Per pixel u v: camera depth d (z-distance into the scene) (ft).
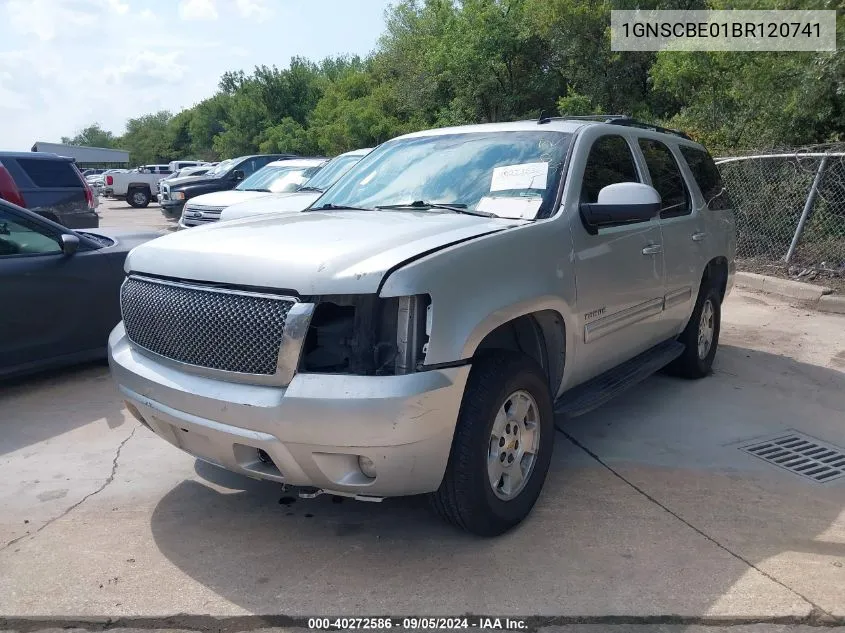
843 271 30.89
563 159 13.16
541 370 11.28
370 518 11.71
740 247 36.19
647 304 14.90
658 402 17.46
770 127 39.99
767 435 15.47
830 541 11.05
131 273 11.75
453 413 9.62
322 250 9.88
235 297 9.82
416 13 107.96
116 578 9.98
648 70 61.41
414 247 9.94
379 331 9.39
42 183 39.68
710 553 10.62
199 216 35.29
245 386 9.65
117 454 14.33
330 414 9.02
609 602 9.41
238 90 207.62
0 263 17.79
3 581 9.93
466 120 81.71
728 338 23.70
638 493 12.60
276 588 9.75
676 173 17.49
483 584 9.80
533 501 11.46
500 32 74.38
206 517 11.76
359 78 139.03
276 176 37.63
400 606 9.32
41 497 12.49
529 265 11.12
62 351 19.08
